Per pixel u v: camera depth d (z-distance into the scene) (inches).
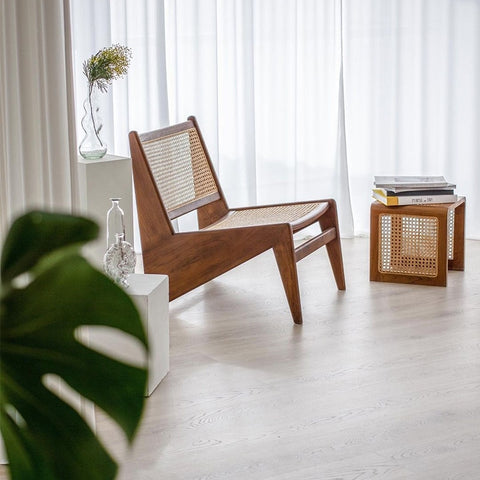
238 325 141.3
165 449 100.0
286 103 193.0
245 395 114.3
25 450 32.3
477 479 93.1
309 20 191.3
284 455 98.4
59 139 86.0
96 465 32.7
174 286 147.7
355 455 98.2
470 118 193.9
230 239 142.9
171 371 122.6
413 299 153.7
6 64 83.9
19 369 32.0
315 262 177.8
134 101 181.3
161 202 145.9
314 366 123.7
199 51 183.6
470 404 111.0
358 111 196.4
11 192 86.2
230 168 192.5
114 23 176.7
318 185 197.6
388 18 192.1
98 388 31.9
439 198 160.6
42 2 83.4
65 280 31.0
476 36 191.0
